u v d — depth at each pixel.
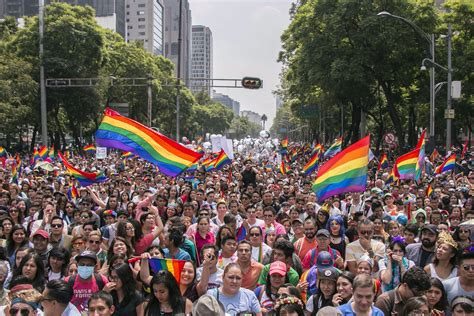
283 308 5.51
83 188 15.03
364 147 10.25
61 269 7.63
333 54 36.66
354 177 10.31
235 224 10.17
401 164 16.55
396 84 39.22
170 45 184.88
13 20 58.12
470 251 6.16
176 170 11.20
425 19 35.19
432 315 5.87
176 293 5.94
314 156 22.28
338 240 9.20
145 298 6.38
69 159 37.81
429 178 21.25
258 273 7.51
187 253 8.19
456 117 44.28
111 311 5.51
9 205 13.14
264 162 38.00
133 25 154.38
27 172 23.22
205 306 4.91
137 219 9.91
